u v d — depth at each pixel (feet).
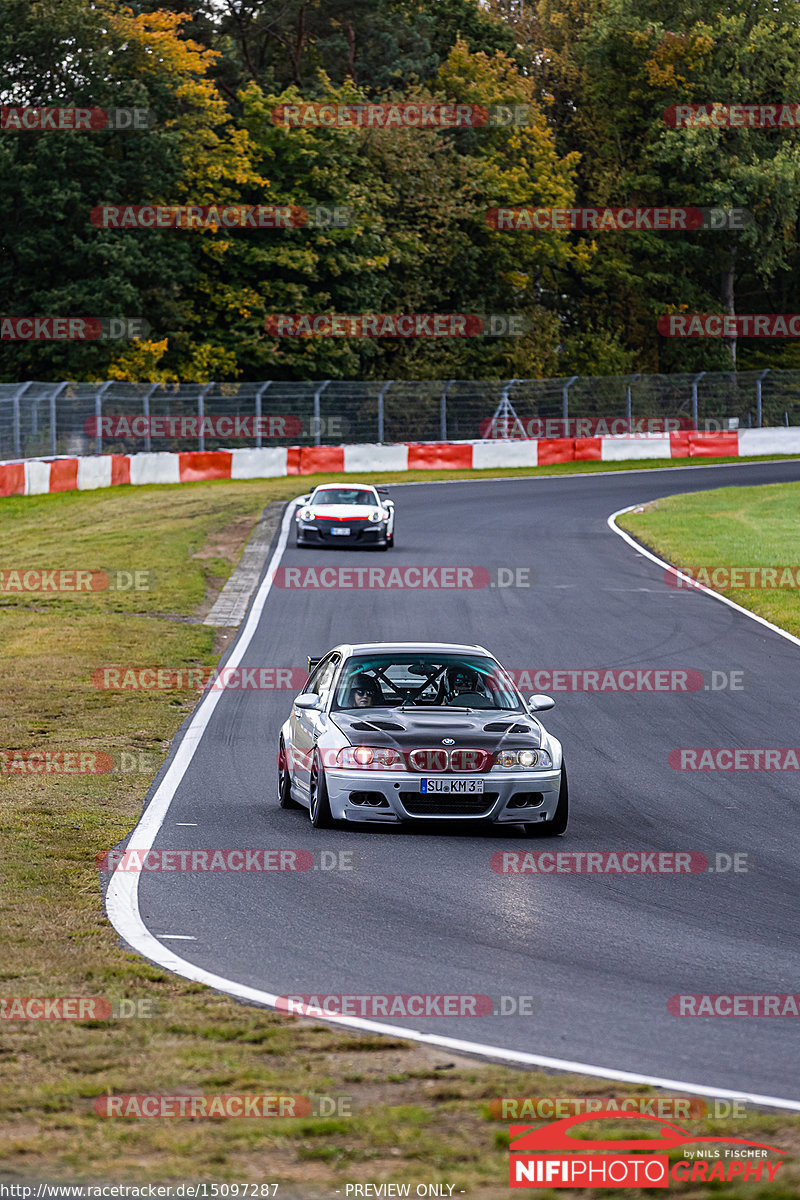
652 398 474.49
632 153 605.31
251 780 107.86
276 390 395.75
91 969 59.06
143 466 349.41
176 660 161.99
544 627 184.03
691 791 105.70
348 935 66.64
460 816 88.58
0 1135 41.47
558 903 73.97
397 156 510.58
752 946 66.69
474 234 541.75
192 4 531.09
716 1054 50.85
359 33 583.99
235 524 280.92
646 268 603.26
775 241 582.35
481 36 626.64
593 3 646.33
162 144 410.31
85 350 396.98
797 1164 40.06
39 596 207.92
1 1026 51.75
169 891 74.33
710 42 559.38
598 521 298.97
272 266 458.91
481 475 400.47
